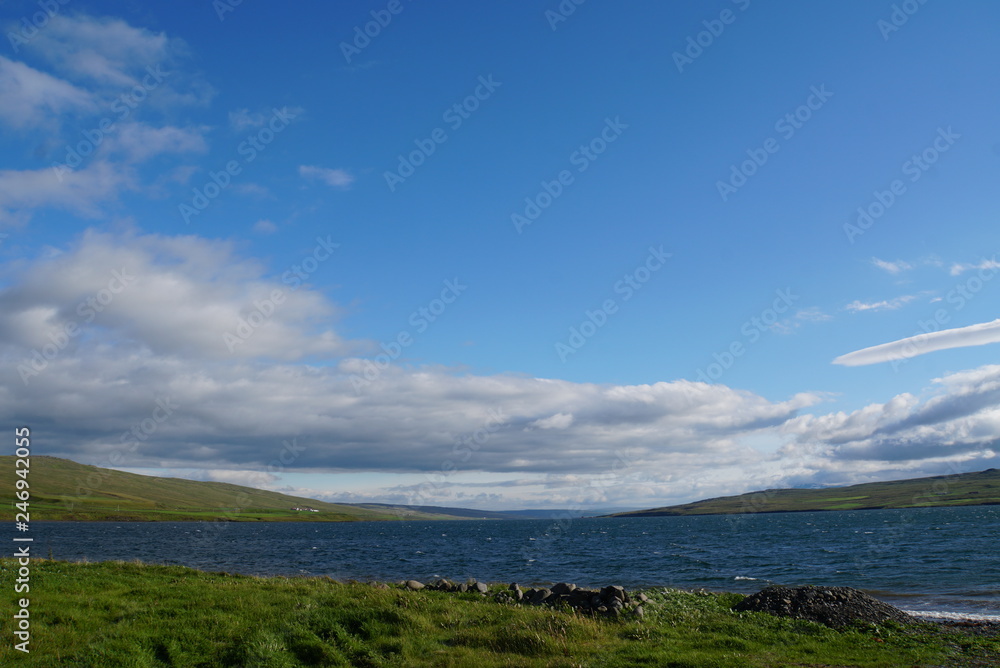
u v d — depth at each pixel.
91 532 153.25
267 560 75.62
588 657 17.00
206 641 17.14
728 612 25.50
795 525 184.00
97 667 14.70
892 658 18.55
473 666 15.97
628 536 152.38
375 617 20.33
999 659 18.53
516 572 59.62
